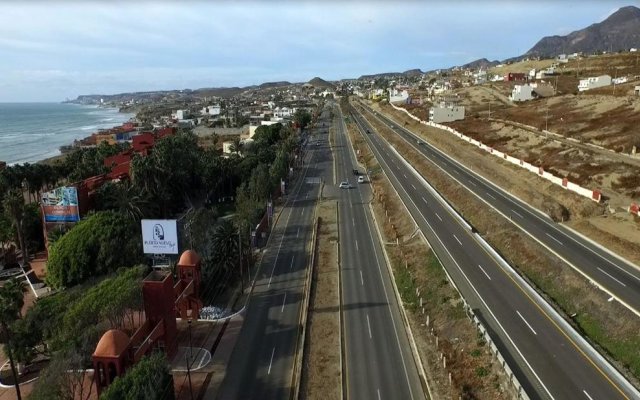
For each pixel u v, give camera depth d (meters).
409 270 72.50
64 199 85.12
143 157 113.81
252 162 138.88
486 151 145.12
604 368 44.03
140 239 75.19
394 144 189.12
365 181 140.50
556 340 48.91
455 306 57.69
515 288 61.38
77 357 43.97
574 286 58.53
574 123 150.12
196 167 122.88
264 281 73.69
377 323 59.25
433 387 45.72
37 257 90.81
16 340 50.44
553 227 80.12
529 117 175.88
